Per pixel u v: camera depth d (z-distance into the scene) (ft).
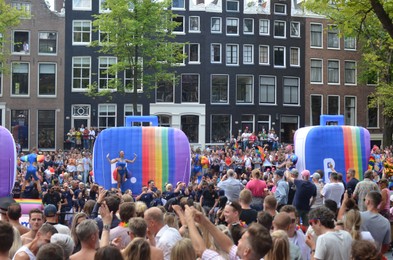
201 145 128.67
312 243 21.06
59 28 123.65
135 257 16.24
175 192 48.52
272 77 134.31
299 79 136.36
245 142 116.26
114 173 60.64
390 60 101.50
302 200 39.70
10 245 16.25
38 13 122.72
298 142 66.59
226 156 93.71
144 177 62.08
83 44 124.57
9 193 55.26
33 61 122.11
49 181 72.18
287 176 43.62
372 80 128.98
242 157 92.79
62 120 123.24
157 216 21.03
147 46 104.99
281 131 134.92
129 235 21.24
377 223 24.61
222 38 130.82
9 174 55.31
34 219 23.29
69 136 116.26
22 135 121.70
